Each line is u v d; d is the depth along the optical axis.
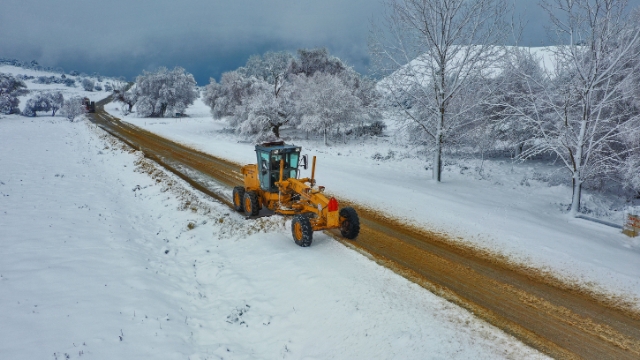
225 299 7.05
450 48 16.31
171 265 8.55
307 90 33.56
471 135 19.84
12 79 64.25
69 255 8.17
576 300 6.96
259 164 11.19
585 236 10.68
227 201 13.40
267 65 52.72
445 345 5.41
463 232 10.40
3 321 5.50
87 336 5.35
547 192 16.95
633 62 13.59
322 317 6.18
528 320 6.25
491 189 16.77
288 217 10.96
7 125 42.12
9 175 16.30
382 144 31.42
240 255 8.78
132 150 23.47
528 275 7.94
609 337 5.85
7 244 8.58
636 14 12.65
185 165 19.75
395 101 17.78
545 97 15.27
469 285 7.41
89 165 20.11
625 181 14.82
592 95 13.73
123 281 7.19
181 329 5.98
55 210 11.59
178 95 62.06
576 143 13.25
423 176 18.98
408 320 6.00
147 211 12.87
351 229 9.32
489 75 17.05
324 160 22.55
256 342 5.83
